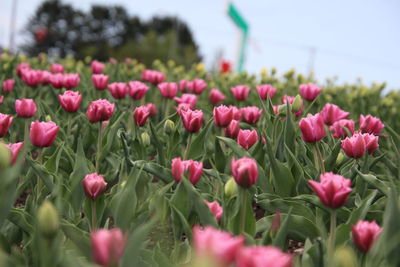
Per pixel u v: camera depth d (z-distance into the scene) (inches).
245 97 228.7
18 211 89.7
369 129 149.0
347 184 80.6
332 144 153.5
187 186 86.0
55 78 222.1
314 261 80.5
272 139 144.7
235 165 82.5
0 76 294.8
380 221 107.6
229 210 94.6
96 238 55.2
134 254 59.6
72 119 191.8
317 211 106.8
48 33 2652.6
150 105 194.1
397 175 149.0
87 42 2802.7
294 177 129.6
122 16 2871.6
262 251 45.8
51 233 62.5
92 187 97.9
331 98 320.2
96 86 226.1
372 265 75.3
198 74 430.9
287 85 343.3
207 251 43.6
